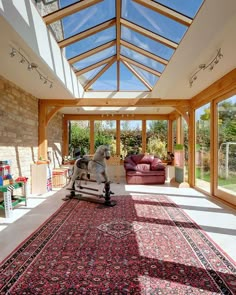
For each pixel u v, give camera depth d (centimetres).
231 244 283
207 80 491
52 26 407
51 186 647
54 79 466
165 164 880
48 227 341
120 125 958
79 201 500
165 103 677
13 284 203
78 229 333
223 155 499
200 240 294
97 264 237
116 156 830
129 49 572
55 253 260
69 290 195
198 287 198
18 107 523
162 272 221
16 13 277
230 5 255
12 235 311
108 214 404
